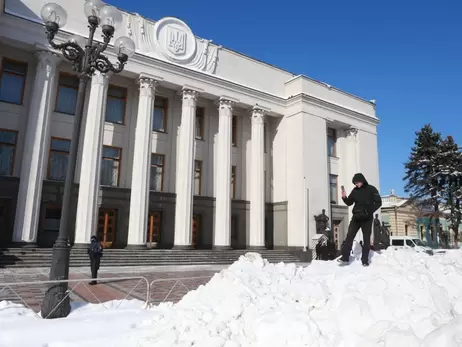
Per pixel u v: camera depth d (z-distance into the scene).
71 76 19.56
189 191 20.61
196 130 23.80
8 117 17.44
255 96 24.62
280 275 5.50
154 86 20.41
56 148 18.70
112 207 19.62
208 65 22.83
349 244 6.86
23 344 4.43
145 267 15.98
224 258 19.72
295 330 3.70
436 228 34.56
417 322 3.46
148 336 4.38
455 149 33.53
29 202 16.09
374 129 29.75
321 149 25.72
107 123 20.20
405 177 35.47
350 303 3.90
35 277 11.51
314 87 26.48
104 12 7.27
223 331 4.05
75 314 5.95
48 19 7.11
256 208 23.64
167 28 21.48
